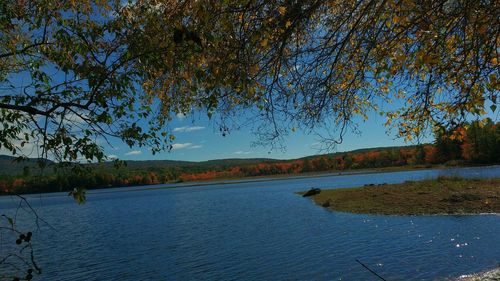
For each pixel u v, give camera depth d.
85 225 47.41
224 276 17.61
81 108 5.78
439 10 4.84
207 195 99.12
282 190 90.81
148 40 5.79
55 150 5.68
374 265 16.89
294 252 20.91
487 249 17.62
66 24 6.95
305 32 6.20
